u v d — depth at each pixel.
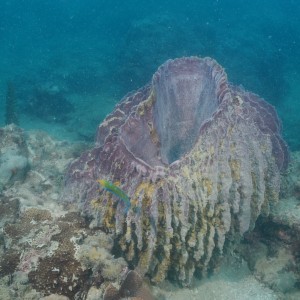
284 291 4.21
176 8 29.72
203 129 3.57
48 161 6.34
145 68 16.08
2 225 3.86
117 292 3.03
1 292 3.01
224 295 3.93
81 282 3.25
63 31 30.05
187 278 3.72
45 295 3.17
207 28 20.28
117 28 29.00
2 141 5.65
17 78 17.45
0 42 25.81
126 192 3.35
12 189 4.47
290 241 4.45
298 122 13.96
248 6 34.78
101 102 14.98
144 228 3.32
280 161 4.42
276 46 23.80
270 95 16.52
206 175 3.35
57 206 4.11
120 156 3.51
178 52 16.81
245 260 4.54
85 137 11.49
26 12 39.06
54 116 13.66
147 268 3.42
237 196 3.41
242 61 18.02
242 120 3.65
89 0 44.25
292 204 4.67
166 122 5.49
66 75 17.34
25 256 3.35
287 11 37.72
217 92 4.25
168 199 3.23
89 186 3.90
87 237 3.56
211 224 3.43
